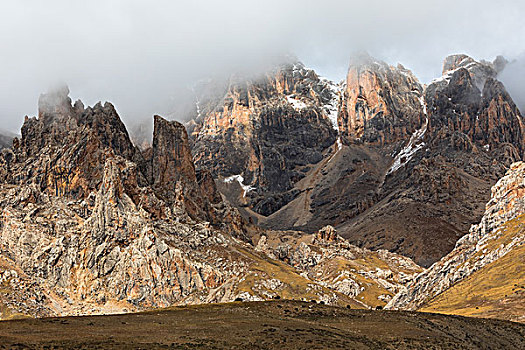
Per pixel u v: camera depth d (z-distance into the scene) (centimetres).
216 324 15738
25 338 12688
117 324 15012
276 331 15138
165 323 15562
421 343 15212
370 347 14462
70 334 13425
